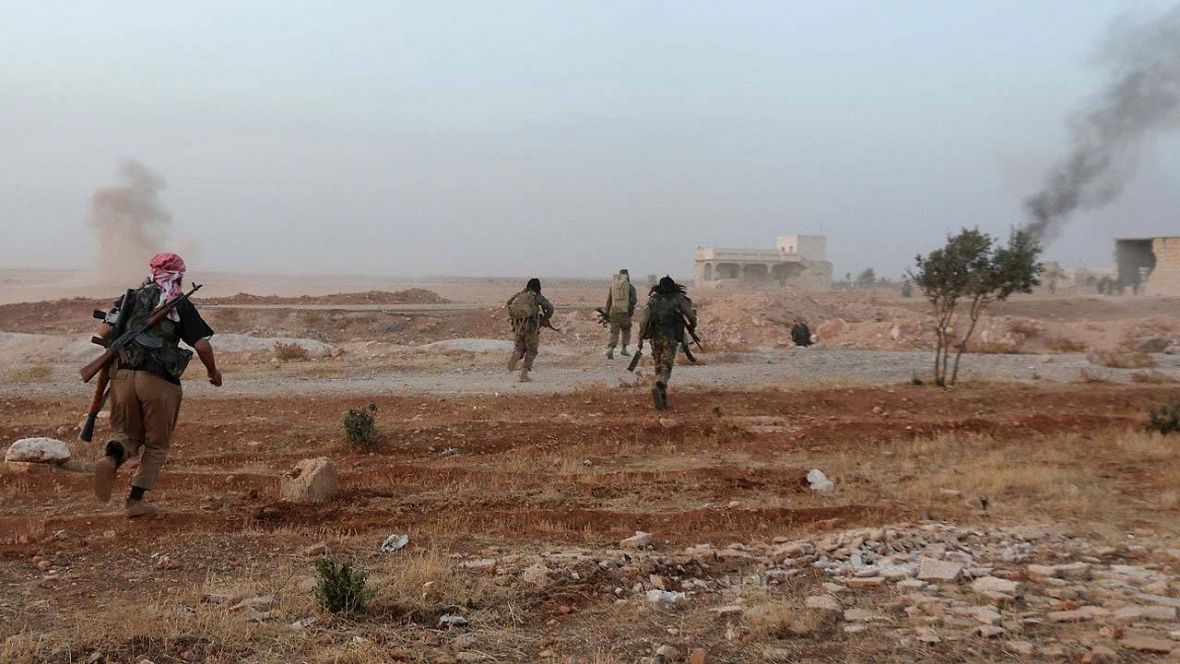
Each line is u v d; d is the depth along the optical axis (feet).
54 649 13.07
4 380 54.19
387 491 26.23
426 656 13.51
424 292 160.86
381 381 52.01
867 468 30.91
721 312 107.96
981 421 38.47
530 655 13.74
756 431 36.50
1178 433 36.81
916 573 18.43
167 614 14.60
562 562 18.33
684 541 21.42
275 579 17.20
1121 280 226.79
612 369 58.80
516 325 51.47
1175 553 19.95
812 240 351.25
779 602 16.07
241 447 32.96
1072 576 18.21
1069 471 29.91
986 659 13.55
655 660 13.43
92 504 24.12
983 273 49.01
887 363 64.85
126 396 21.30
